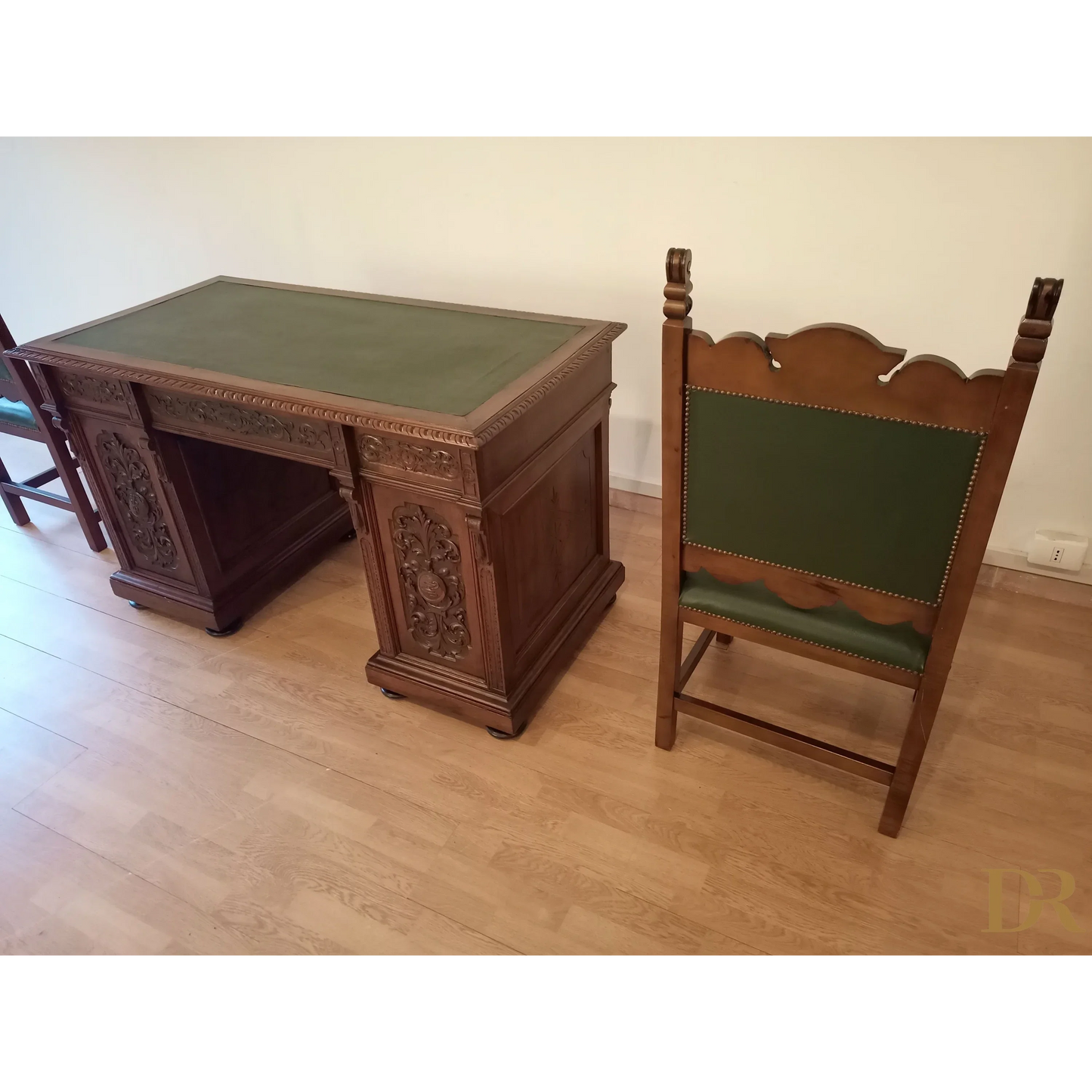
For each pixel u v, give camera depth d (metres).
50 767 1.92
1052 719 1.89
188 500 2.08
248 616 2.35
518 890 1.61
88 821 1.79
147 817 1.79
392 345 1.89
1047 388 1.98
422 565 1.77
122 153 2.82
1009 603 2.23
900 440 1.21
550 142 2.20
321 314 2.11
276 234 2.77
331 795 1.82
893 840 1.66
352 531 2.66
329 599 2.41
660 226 2.21
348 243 2.67
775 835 1.68
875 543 1.34
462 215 2.44
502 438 1.58
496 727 1.89
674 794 1.78
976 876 1.58
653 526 2.66
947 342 2.04
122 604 2.44
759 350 1.24
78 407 2.04
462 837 1.71
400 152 2.39
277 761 1.91
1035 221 1.81
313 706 2.05
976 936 1.49
